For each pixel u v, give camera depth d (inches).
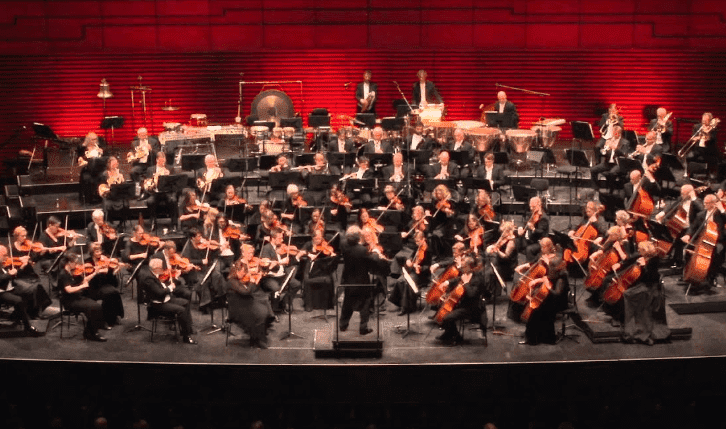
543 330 475.5
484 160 660.7
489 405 473.4
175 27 788.0
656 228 522.9
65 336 491.8
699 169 644.1
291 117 778.2
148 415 474.6
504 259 522.3
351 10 797.2
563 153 742.5
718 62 784.9
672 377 463.2
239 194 645.3
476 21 794.8
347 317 479.2
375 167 629.6
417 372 456.4
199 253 531.2
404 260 527.8
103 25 780.0
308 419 476.4
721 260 532.7
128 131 807.7
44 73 783.1
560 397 464.1
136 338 489.4
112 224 624.4
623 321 484.4
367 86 764.6
